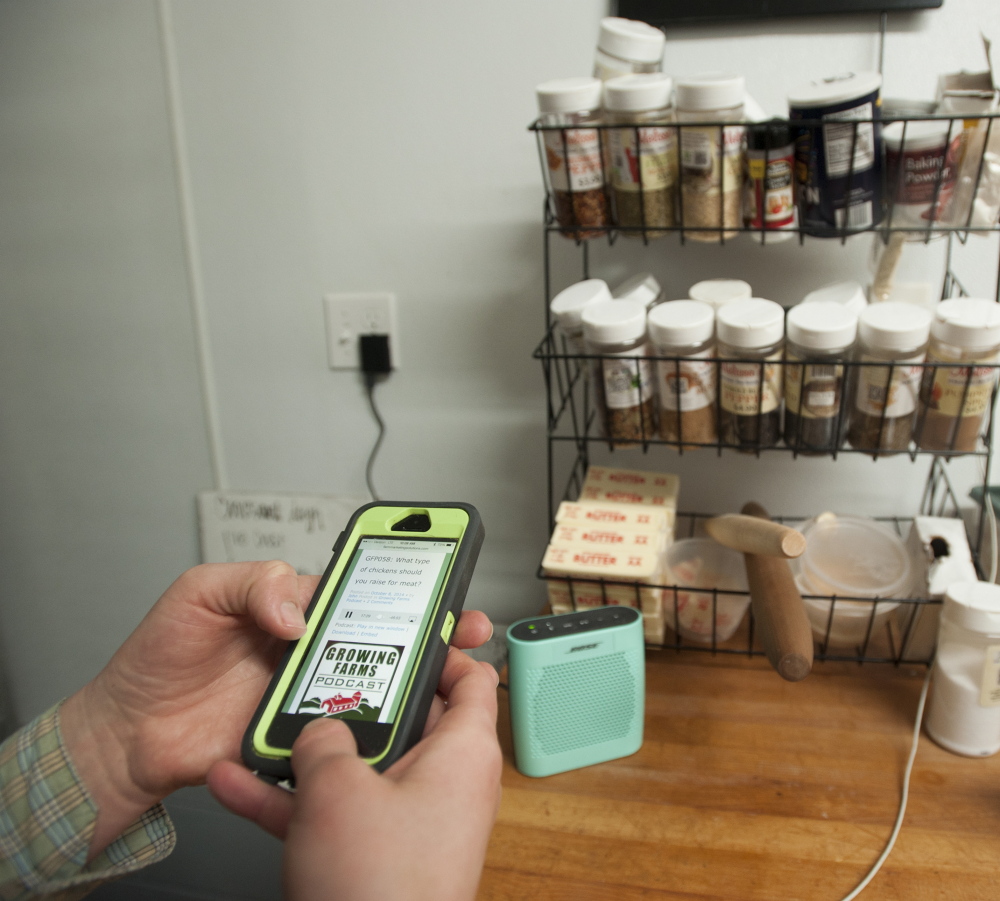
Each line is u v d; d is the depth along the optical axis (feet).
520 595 3.40
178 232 3.33
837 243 2.63
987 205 2.07
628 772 2.14
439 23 2.80
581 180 2.27
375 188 3.05
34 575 4.09
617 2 2.57
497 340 3.10
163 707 1.70
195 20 3.03
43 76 3.26
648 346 2.37
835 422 2.26
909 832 1.89
